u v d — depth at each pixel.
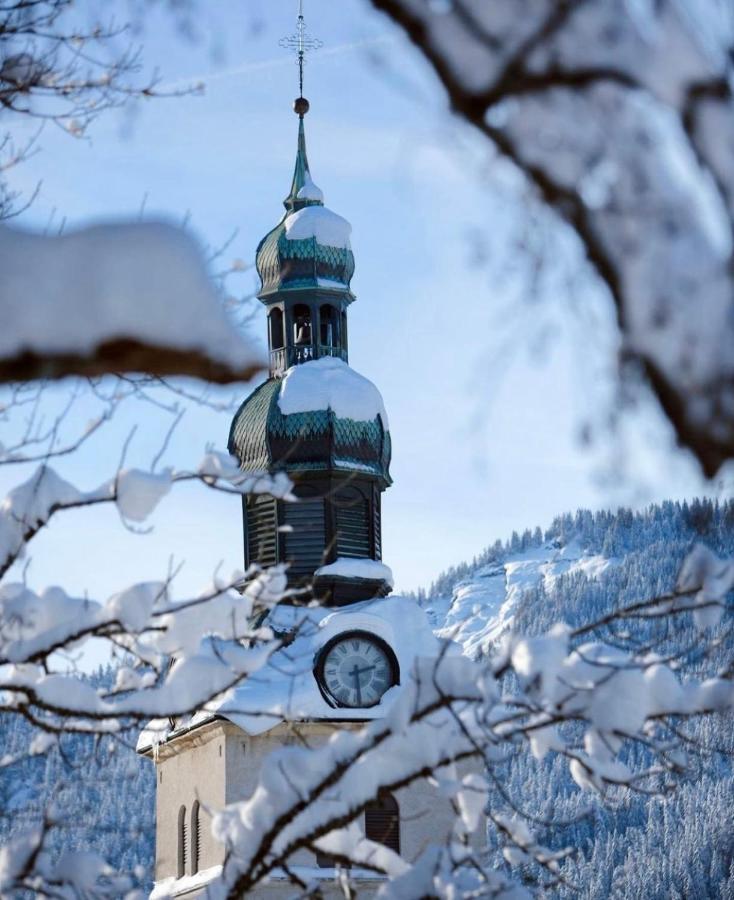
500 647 16.77
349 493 59.78
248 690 53.84
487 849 18.16
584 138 6.83
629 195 6.80
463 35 6.84
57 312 8.27
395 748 16.56
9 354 8.27
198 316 8.48
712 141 6.68
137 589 17.80
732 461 6.79
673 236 6.77
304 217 62.62
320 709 53.62
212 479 17.67
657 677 16.11
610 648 16.20
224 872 17.06
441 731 16.55
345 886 18.03
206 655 18.62
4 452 16.98
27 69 17.53
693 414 6.76
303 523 59.12
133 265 8.40
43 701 17.75
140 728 19.19
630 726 15.72
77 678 18.59
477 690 15.90
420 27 6.86
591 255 6.88
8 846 16.77
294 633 20.02
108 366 8.46
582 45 6.76
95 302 8.30
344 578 58.03
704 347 6.73
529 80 6.82
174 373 8.57
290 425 59.69
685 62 6.69
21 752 18.94
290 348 62.12
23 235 8.45
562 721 16.19
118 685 19.80
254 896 50.00
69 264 8.38
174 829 58.72
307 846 17.12
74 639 17.58
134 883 18.16
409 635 55.47
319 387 60.03
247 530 59.91
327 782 16.48
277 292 62.12
